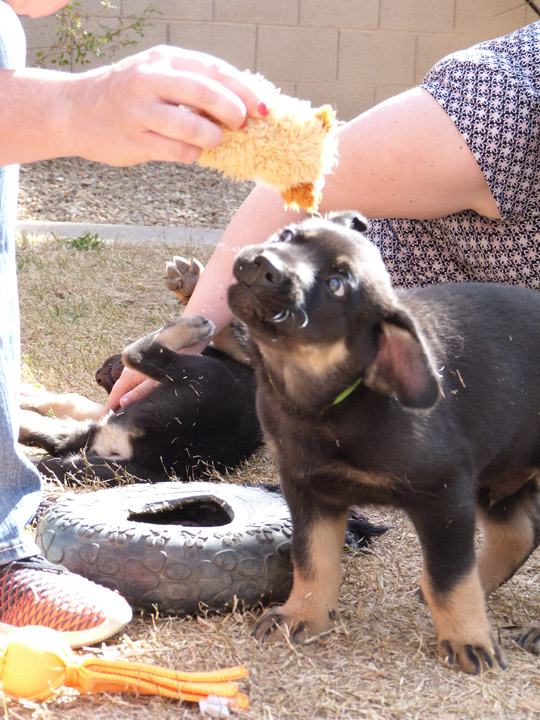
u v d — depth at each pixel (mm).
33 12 1174
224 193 3938
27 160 917
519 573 1289
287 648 1089
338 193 1359
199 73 880
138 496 1269
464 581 1089
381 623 1149
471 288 1237
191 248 2840
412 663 1079
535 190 1355
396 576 1249
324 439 1095
